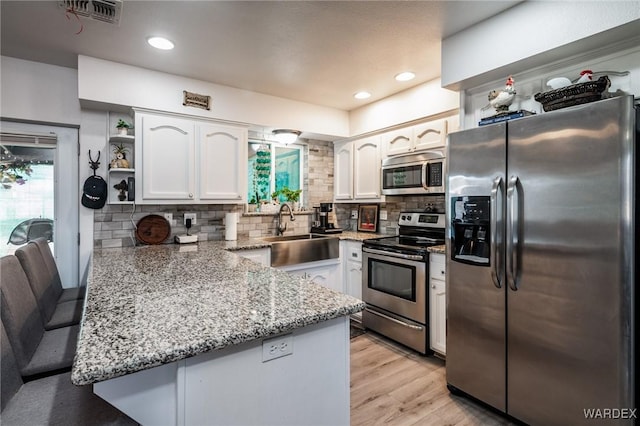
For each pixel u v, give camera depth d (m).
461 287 2.00
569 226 1.49
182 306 1.16
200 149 2.83
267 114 3.17
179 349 0.83
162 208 2.95
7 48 2.24
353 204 4.08
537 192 1.61
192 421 0.91
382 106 3.31
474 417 1.85
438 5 1.80
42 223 2.62
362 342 2.87
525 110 1.85
